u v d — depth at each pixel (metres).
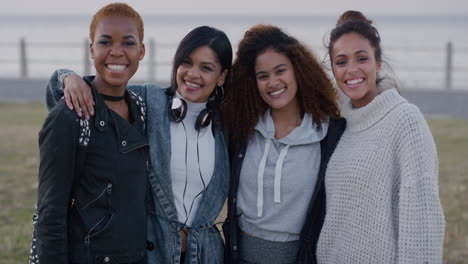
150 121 3.10
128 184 2.63
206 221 3.17
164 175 3.06
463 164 7.88
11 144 9.25
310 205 3.11
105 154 2.56
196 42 3.12
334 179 2.99
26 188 6.75
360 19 3.14
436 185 2.72
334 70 3.08
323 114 3.25
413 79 15.99
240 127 3.28
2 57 28.67
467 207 6.08
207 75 3.14
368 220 2.83
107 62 2.66
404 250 2.68
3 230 5.29
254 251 3.18
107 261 2.57
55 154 2.46
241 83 3.30
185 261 3.12
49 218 2.46
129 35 2.68
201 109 3.25
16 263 4.59
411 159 2.72
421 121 2.78
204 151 3.19
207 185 3.18
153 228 3.11
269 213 3.13
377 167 2.81
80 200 2.56
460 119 11.84
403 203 2.70
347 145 3.03
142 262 2.96
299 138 3.16
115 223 2.58
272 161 3.16
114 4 2.71
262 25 3.37
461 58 21.47
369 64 2.97
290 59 3.22
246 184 3.20
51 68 23.36
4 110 13.05
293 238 3.15
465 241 5.14
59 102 2.57
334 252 2.98
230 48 3.21
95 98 2.61
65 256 2.50
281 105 3.20
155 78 16.12
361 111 2.95
